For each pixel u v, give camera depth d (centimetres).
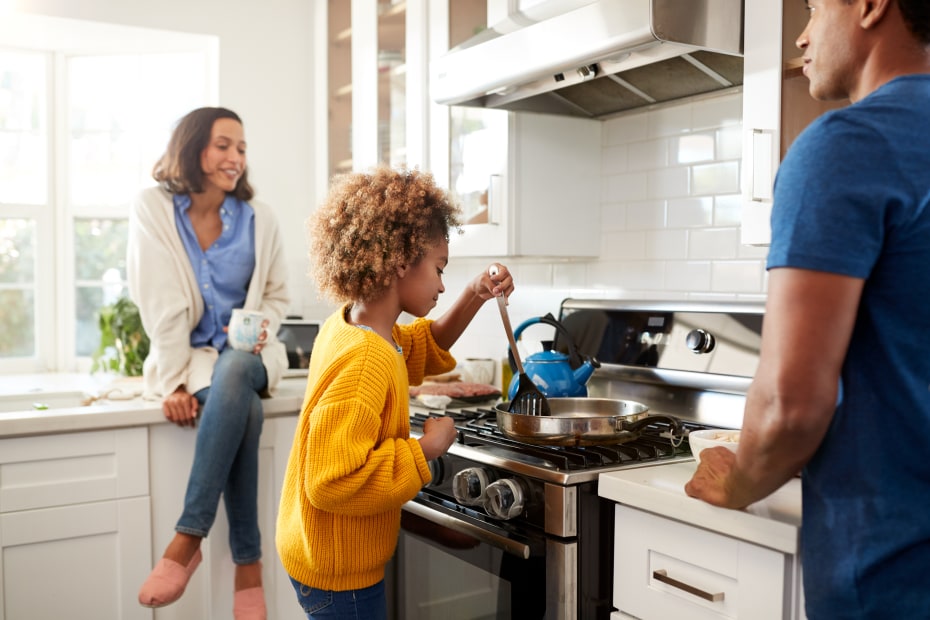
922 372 91
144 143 338
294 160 339
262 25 330
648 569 132
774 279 93
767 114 150
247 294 238
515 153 214
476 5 222
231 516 219
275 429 237
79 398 263
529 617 144
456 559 165
